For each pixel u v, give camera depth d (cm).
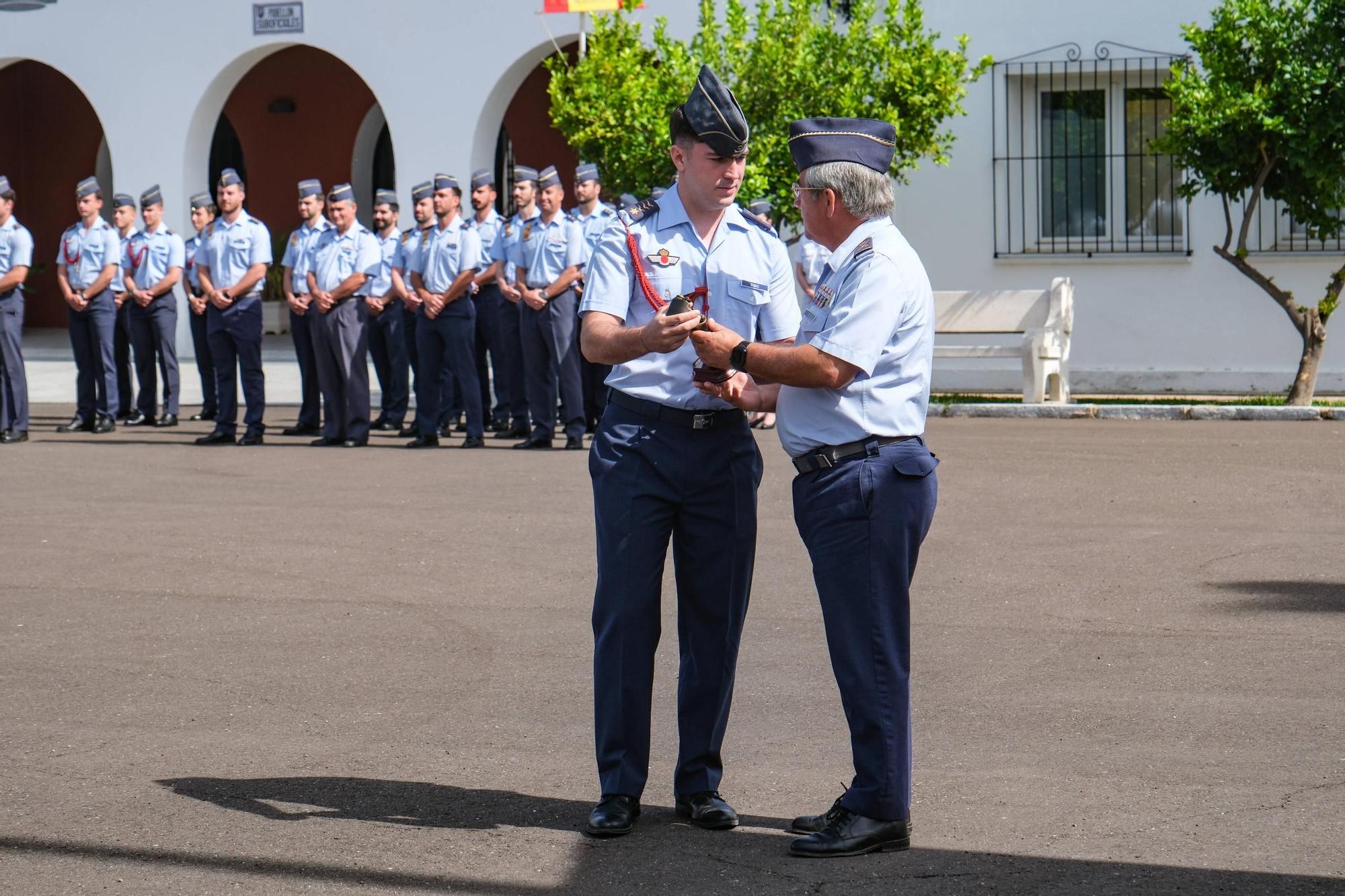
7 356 1280
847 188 387
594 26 1499
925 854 387
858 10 1462
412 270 1248
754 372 388
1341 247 1566
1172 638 596
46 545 800
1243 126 1292
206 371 1470
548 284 1183
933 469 397
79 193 1361
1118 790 431
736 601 422
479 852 390
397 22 1902
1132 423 1319
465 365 1219
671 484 415
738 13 1458
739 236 424
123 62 2011
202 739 484
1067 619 629
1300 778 438
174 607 663
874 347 382
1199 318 1612
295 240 1316
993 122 1656
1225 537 795
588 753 471
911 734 405
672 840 401
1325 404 1396
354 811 420
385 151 2512
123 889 366
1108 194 1650
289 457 1166
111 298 1367
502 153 2331
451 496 955
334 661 576
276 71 2470
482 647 594
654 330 390
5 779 445
